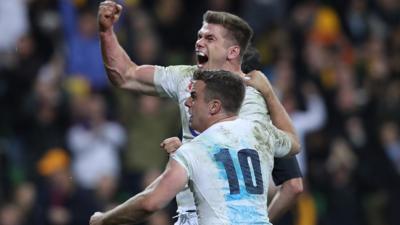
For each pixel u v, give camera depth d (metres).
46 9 24.42
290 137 11.84
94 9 23.97
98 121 22.31
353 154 24.44
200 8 26.33
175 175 11.06
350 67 26.84
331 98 24.75
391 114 25.64
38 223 20.83
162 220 20.08
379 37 28.33
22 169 22.11
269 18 26.12
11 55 23.73
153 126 22.42
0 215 20.70
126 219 11.17
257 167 11.34
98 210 21.03
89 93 23.34
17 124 22.91
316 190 23.58
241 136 11.38
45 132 22.52
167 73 12.29
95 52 23.67
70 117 22.64
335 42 27.27
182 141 12.20
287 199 12.98
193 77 11.59
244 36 12.06
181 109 12.21
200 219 11.21
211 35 12.00
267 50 25.62
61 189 21.08
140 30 24.00
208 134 11.30
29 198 20.95
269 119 12.19
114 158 22.30
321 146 23.78
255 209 11.23
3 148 22.27
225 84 11.43
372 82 26.33
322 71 25.77
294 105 23.05
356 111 25.28
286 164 12.94
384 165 24.62
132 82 12.40
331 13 27.83
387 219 24.33
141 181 21.94
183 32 26.33
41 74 23.62
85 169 22.08
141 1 26.39
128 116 22.67
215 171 11.16
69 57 23.59
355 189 24.34
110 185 21.39
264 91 12.12
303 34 26.31
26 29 24.09
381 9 28.94
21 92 23.44
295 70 25.38
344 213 23.58
